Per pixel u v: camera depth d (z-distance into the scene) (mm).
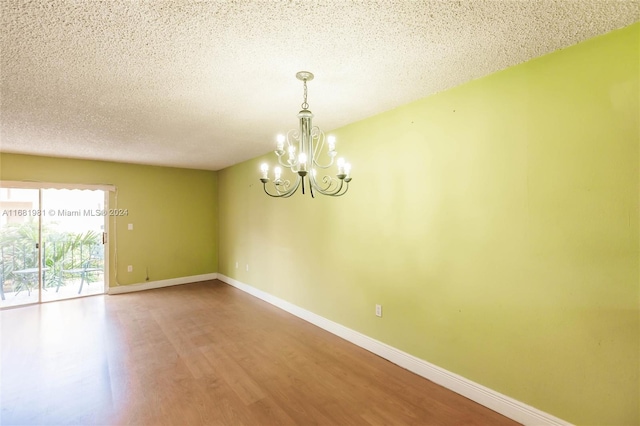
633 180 1578
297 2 1382
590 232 1711
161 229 5637
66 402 2199
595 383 1701
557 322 1830
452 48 1794
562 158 1807
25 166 4508
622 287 1616
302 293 3932
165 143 3938
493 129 2104
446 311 2377
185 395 2285
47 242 4809
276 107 2699
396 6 1421
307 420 2023
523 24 1573
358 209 3111
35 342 3207
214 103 2598
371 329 2984
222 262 6094
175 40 1680
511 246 2018
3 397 2258
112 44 1708
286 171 4234
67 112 2764
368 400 2227
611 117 1642
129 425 1973
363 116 2965
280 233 4363
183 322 3787
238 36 1651
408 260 2641
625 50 1599
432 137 2461
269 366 2707
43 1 1338
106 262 5129
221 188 6102
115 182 5207
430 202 2475
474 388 2203
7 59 1848
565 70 1794
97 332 3475
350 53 1840
